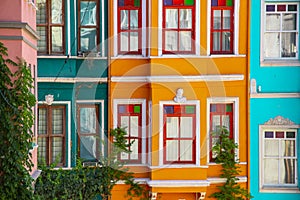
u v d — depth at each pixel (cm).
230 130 2633
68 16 2567
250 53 2616
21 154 1869
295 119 2636
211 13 2619
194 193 2606
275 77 2625
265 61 2622
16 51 1892
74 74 2580
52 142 2583
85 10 2598
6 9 1898
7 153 1847
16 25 1888
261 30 2614
